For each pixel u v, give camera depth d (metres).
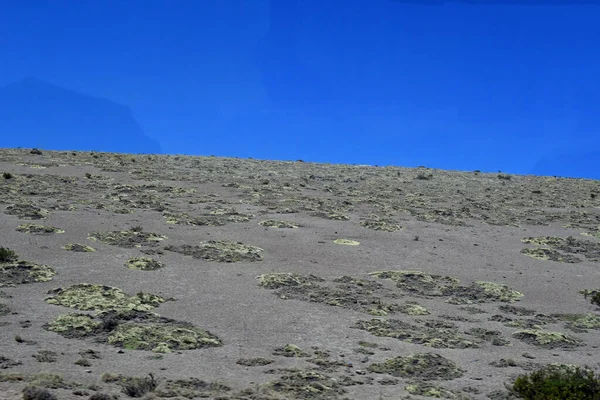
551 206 51.12
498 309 24.56
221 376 14.33
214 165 64.19
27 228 29.86
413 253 33.19
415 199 50.06
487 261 32.78
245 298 23.05
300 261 29.70
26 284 22.16
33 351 15.10
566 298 26.78
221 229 34.69
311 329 19.77
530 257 34.41
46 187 41.47
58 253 26.77
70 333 17.08
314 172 64.75
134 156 65.75
